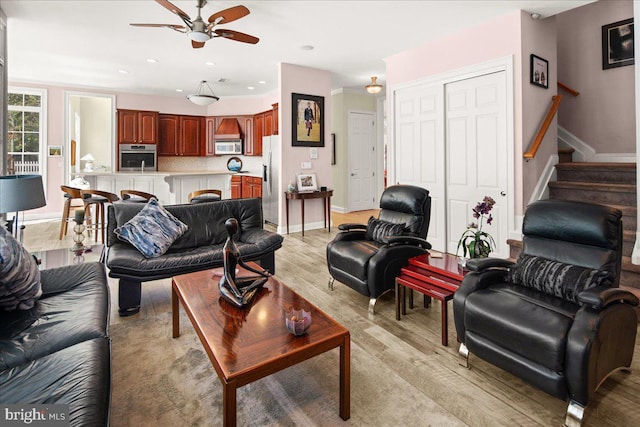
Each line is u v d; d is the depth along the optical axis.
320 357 2.23
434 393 1.88
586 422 1.67
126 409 1.75
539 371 1.70
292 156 5.91
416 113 4.96
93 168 8.33
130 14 3.87
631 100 4.48
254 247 3.36
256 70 6.14
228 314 1.90
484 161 4.19
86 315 1.81
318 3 3.59
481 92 4.19
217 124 8.82
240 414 1.72
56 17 3.94
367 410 1.75
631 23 4.45
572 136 5.02
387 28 4.23
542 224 2.26
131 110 7.90
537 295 2.02
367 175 8.42
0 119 3.72
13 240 1.89
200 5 3.46
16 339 1.57
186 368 2.10
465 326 2.08
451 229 4.61
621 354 1.84
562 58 5.10
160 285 3.55
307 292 3.33
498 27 3.95
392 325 2.66
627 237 3.18
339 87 7.73
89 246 3.16
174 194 7.43
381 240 3.27
